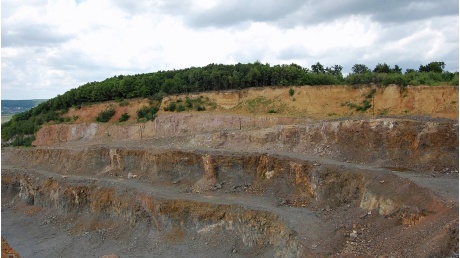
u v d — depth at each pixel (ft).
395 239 86.53
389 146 133.69
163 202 129.08
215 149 166.50
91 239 136.46
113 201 144.66
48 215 162.81
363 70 278.87
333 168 121.70
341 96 195.52
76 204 155.43
